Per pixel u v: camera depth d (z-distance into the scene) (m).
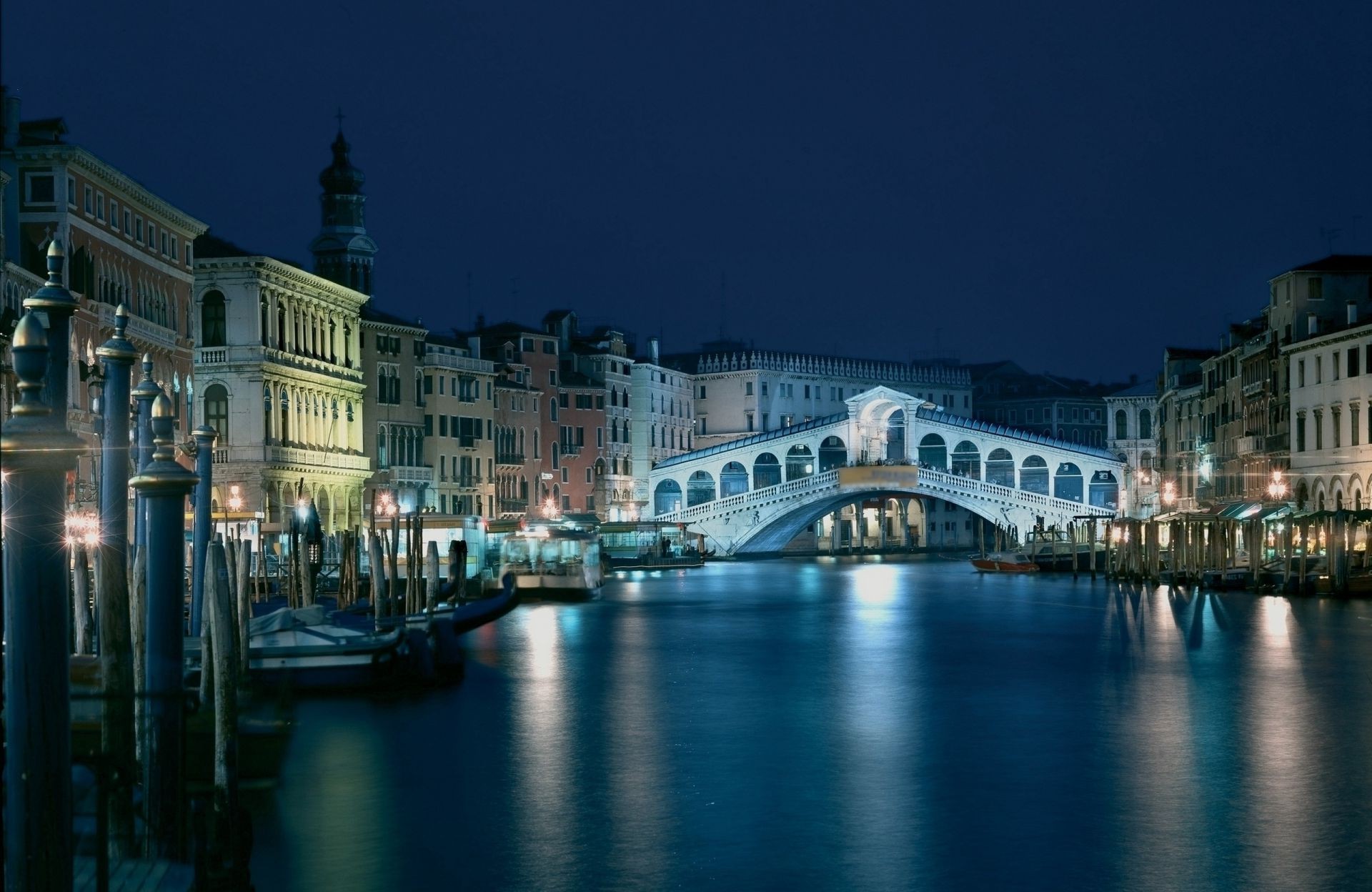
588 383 139.88
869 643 56.19
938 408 147.62
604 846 23.59
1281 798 26.53
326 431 95.31
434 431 113.62
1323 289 93.31
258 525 67.56
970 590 91.06
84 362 62.91
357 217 117.06
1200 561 83.25
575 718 36.03
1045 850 23.27
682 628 63.44
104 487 19.34
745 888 21.38
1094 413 188.62
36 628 11.67
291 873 22.11
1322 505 88.50
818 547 158.25
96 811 13.75
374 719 35.75
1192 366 139.38
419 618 44.12
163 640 16.64
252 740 27.33
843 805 26.28
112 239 68.25
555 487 134.25
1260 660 47.06
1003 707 37.78
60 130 64.19
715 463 148.75
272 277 87.00
